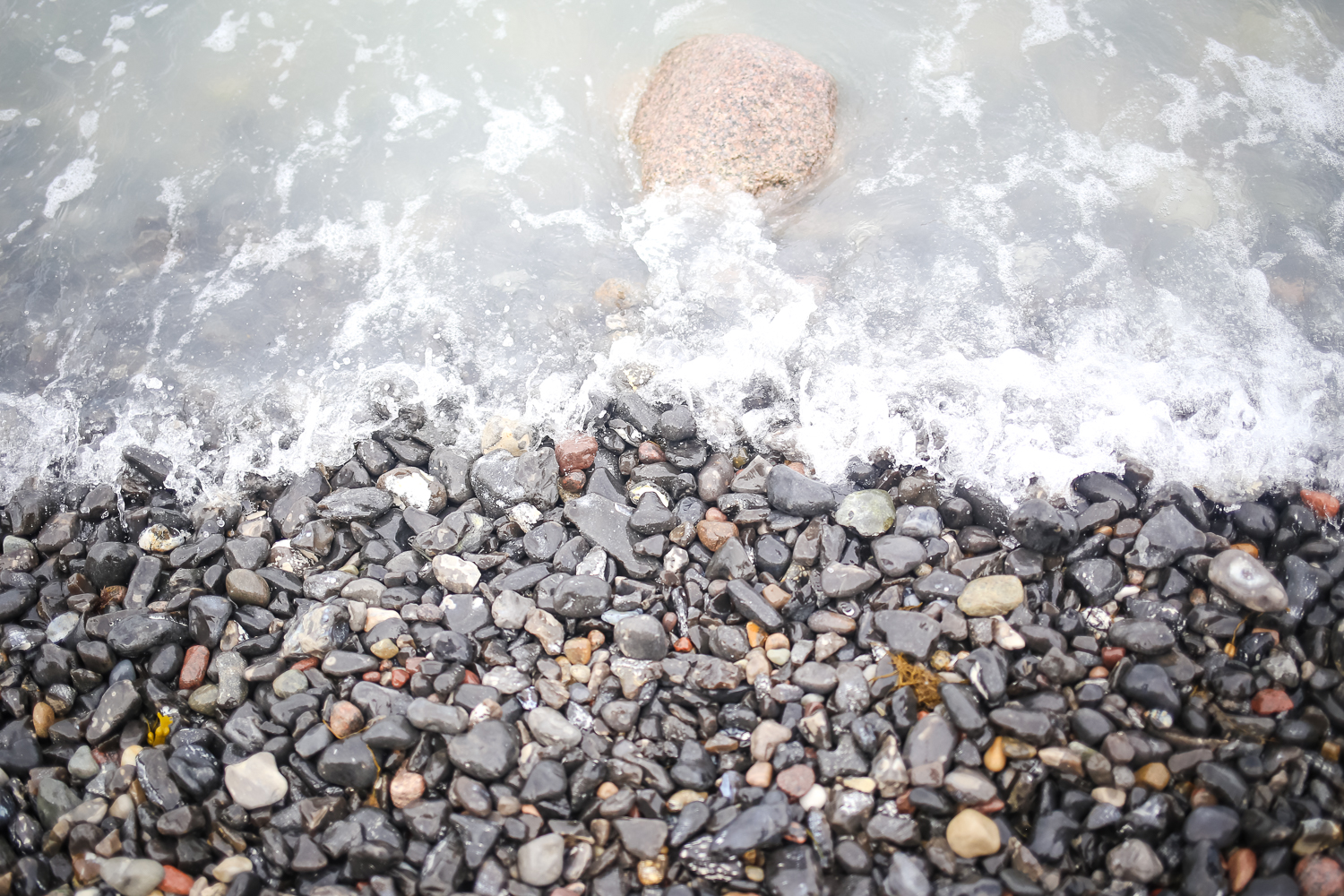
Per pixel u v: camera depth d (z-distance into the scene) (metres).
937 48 2.72
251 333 2.40
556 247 2.49
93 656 2.05
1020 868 1.84
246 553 2.12
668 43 2.78
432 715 1.95
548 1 2.82
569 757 1.94
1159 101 2.60
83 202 2.58
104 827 1.94
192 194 2.58
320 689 2.01
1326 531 2.10
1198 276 2.36
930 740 1.90
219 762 1.97
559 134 2.66
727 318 2.36
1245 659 1.97
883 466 2.19
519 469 2.18
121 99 2.71
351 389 2.32
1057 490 2.14
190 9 2.82
